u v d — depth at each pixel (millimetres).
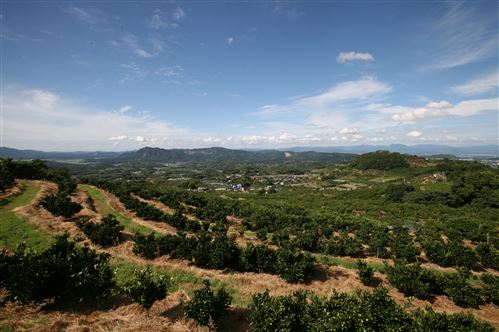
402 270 23234
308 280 23406
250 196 110375
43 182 48406
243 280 21859
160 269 22125
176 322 14828
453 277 22625
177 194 62625
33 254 14719
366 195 101125
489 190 76500
